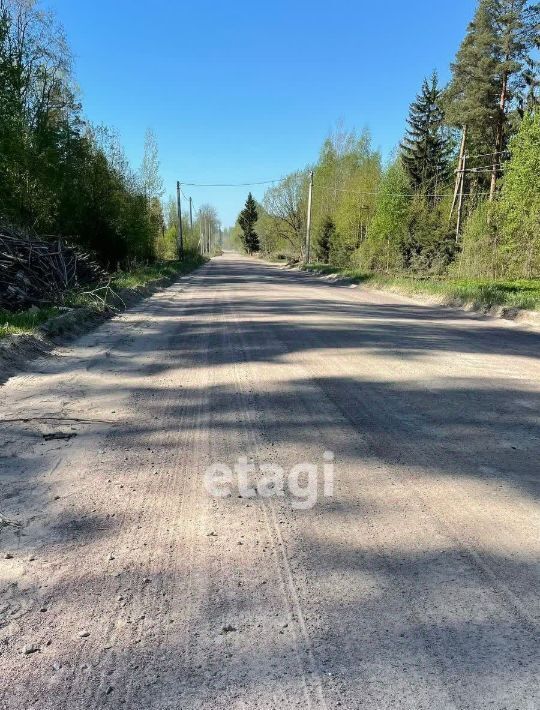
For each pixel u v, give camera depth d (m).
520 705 1.73
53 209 15.95
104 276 15.56
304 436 4.24
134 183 25.17
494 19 28.59
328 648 1.98
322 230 44.97
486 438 4.23
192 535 2.78
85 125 18.92
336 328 10.35
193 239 57.81
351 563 2.54
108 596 2.28
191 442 4.09
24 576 2.42
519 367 6.99
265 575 2.44
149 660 1.92
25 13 15.11
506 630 2.09
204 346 8.27
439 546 2.70
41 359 6.93
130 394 5.42
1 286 9.78
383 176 30.89
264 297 17.83
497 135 29.94
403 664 1.91
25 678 1.85
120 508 3.05
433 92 44.53
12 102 13.59
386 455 3.87
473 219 23.83
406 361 7.25
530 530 2.86
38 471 3.53
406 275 27.33
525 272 21.42
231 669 1.88
